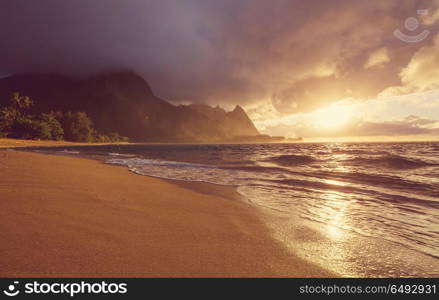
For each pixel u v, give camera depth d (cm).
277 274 252
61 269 239
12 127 8938
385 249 319
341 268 269
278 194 675
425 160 1716
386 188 770
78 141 12825
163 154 3234
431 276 257
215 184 827
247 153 3538
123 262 260
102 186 681
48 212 407
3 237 300
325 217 461
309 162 1830
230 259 281
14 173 791
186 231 364
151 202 532
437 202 580
